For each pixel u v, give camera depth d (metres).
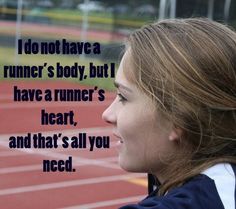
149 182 3.11
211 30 2.71
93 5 57.03
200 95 2.52
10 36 50.78
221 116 2.55
